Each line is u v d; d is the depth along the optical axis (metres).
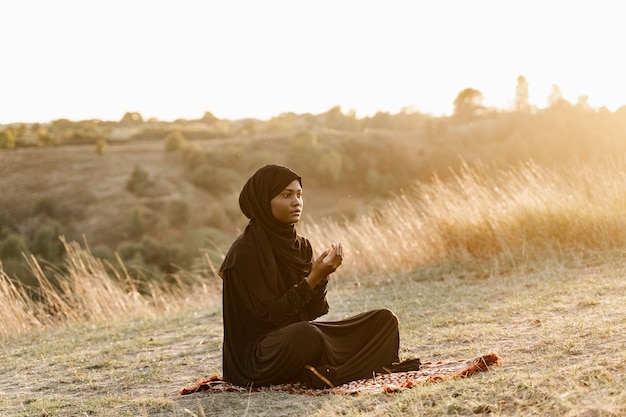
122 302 10.30
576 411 3.43
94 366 6.38
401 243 10.52
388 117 127.69
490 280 8.50
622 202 9.63
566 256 9.05
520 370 4.36
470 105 108.00
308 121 139.00
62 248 59.16
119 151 97.88
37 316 9.87
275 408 4.30
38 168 91.00
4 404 5.23
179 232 69.69
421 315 7.13
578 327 5.40
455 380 4.21
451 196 10.73
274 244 4.91
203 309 9.49
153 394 5.14
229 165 88.25
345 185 83.94
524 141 63.69
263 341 4.80
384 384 4.46
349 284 9.84
